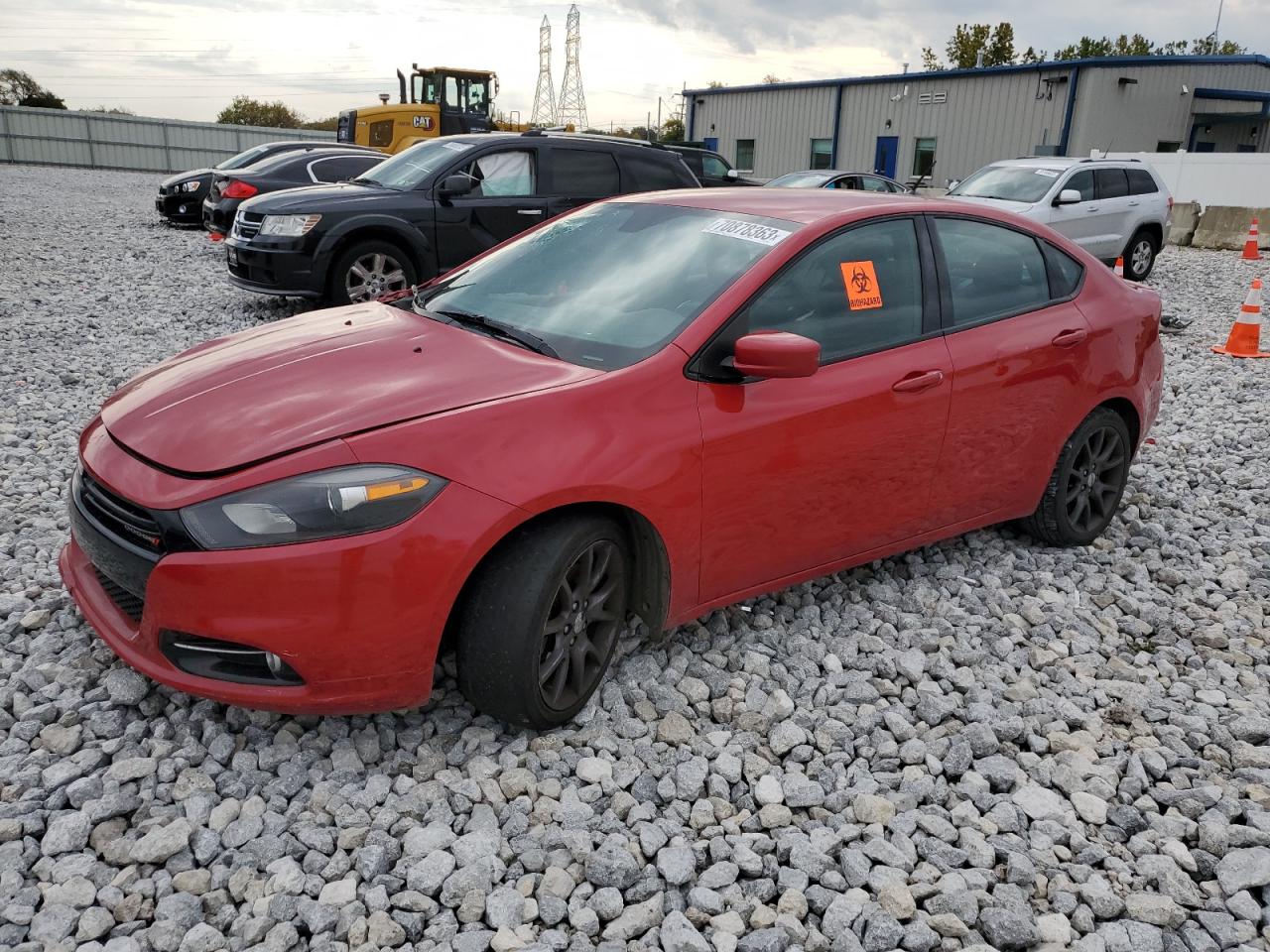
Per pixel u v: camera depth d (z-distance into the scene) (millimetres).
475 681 2793
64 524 4336
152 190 26812
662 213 3826
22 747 2795
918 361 3656
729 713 3160
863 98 32750
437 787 2705
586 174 9695
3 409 5992
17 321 8445
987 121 29750
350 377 2967
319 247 8664
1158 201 14742
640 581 3172
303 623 2496
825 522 3506
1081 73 27547
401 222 8883
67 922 2211
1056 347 4133
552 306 3439
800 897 2414
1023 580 4273
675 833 2639
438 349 3188
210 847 2471
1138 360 4555
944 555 4449
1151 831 2748
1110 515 4707
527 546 2742
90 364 7199
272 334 3500
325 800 2660
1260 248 20453
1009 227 4211
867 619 3830
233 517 2496
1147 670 3633
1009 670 3557
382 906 2330
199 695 2598
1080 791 2896
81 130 37281
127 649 2744
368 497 2523
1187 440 6480
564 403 2846
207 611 2490
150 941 2191
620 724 3057
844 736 3098
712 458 3082
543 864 2494
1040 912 2463
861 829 2680
